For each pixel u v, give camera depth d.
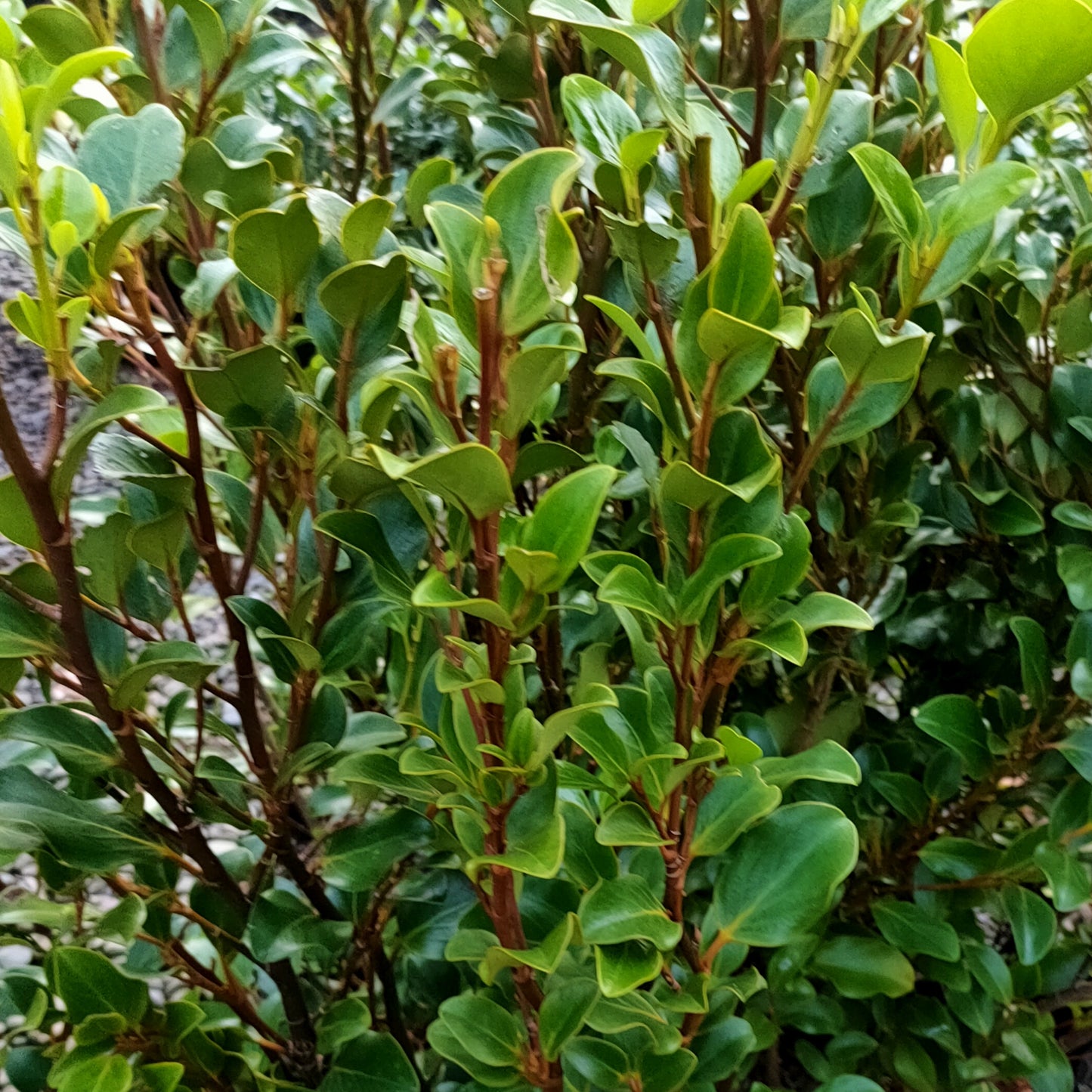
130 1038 0.53
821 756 0.54
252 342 0.60
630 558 0.47
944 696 0.72
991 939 1.06
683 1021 0.58
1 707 0.57
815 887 0.52
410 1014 0.80
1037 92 0.43
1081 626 0.67
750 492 0.42
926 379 0.74
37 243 0.38
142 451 0.53
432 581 0.38
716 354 0.41
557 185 0.36
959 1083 0.80
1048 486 0.79
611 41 0.44
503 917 0.47
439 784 0.53
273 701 1.02
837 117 0.57
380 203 0.44
